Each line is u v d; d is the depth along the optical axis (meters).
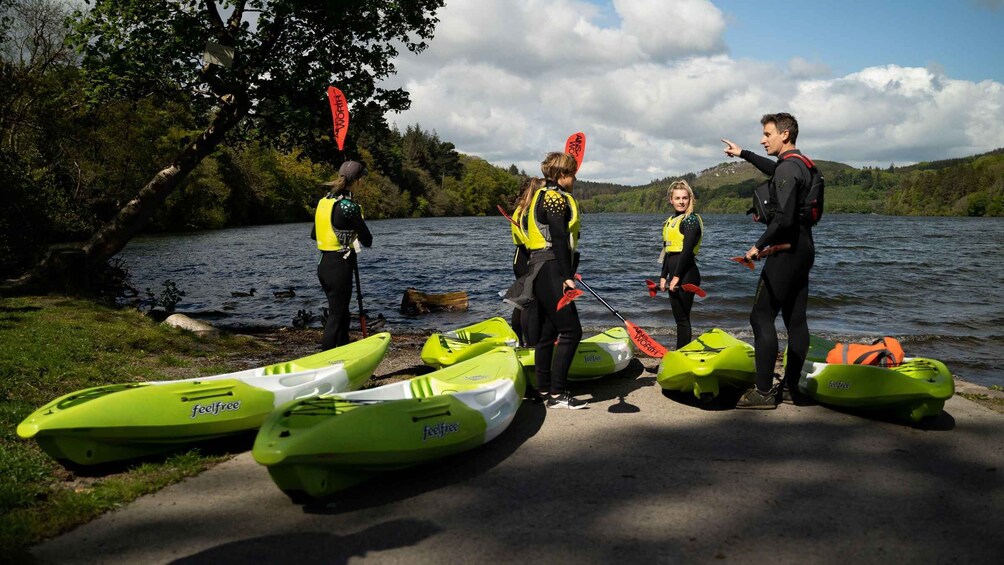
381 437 3.17
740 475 3.46
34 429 3.19
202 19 9.67
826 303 13.09
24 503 3.10
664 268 5.96
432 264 22.14
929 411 4.09
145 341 7.24
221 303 13.70
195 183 42.16
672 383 4.77
